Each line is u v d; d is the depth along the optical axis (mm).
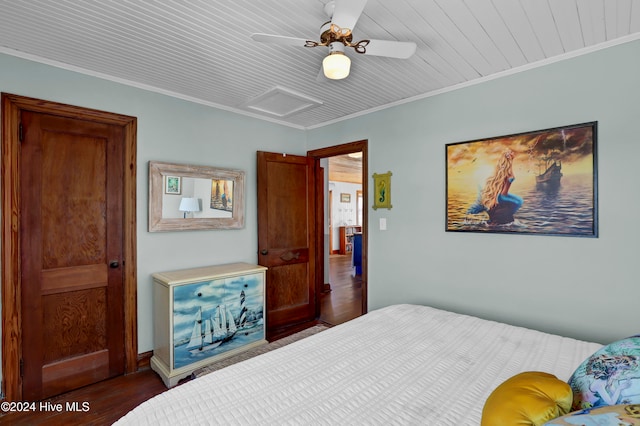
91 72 2445
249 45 2066
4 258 2104
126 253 2619
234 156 3354
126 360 2611
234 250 3350
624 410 775
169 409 1116
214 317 2717
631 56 1927
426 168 2881
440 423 1040
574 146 2115
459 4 1645
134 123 2666
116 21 1795
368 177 3350
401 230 3066
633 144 1922
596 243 2045
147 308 2740
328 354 1550
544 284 2250
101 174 2525
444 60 2246
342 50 1614
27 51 2143
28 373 2191
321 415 1086
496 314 2475
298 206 3854
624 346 1069
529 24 1822
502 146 2430
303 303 3859
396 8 1672
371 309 3316
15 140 2148
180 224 2898
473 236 2592
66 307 2359
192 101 3023
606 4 1643
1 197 2100
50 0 1601
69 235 2379
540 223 2256
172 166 2844
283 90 2818
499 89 2449
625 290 1949
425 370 1392
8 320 2109
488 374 1353
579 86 2102
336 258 9141
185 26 1853
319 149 3895
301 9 1698
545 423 807
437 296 2816
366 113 3373
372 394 1212
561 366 1396
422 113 2910
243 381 1305
